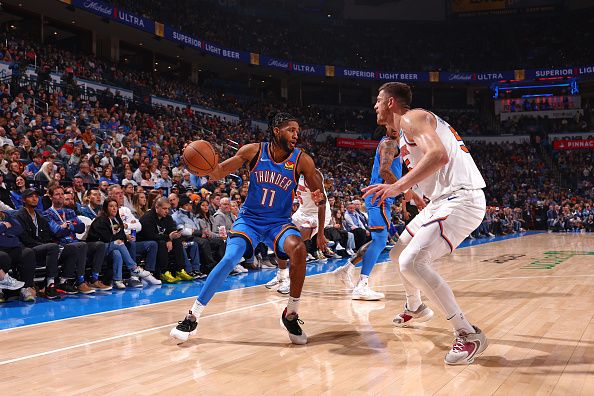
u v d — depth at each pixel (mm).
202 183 10500
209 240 6961
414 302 3414
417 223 3016
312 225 5801
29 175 7355
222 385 2213
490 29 30484
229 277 6758
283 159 3244
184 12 23422
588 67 26219
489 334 3145
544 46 29531
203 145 3082
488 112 30281
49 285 4910
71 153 9406
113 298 4930
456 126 28781
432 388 2160
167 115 17719
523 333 3164
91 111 13398
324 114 27703
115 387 2189
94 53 20844
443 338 3098
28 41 16891
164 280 6223
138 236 6160
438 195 2805
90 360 2625
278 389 2158
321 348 2867
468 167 2742
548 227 20797
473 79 27500
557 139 26797
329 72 26156
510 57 29859
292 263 3004
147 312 4121
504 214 19078
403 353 2752
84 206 6309
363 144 25984
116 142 11211
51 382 2260
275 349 2850
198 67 25984
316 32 29188
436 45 30594
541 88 28406
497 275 6297
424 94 30516
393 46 30281
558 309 3961
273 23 27734
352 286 5492
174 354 2740
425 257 2588
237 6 26438
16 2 18031
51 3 18172
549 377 2301
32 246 4973
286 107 26359
